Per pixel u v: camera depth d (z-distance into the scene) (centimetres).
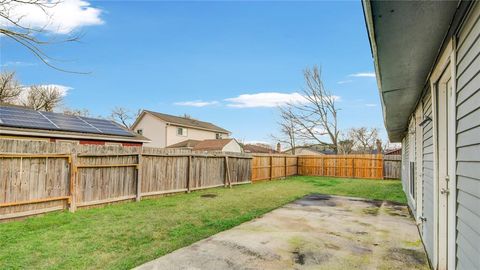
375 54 223
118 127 1435
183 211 631
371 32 183
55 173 593
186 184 934
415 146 544
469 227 178
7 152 519
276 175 1502
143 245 396
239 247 382
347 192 973
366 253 363
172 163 885
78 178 635
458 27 183
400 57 236
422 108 403
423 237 405
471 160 173
